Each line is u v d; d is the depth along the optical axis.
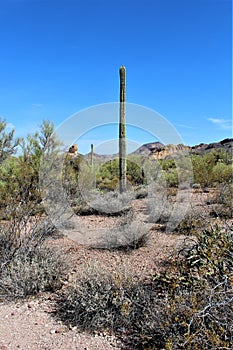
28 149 8.23
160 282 4.18
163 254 5.73
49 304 4.34
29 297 4.52
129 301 3.78
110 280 4.16
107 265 5.45
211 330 2.97
